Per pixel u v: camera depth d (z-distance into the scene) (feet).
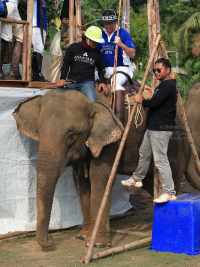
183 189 29.91
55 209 19.39
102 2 64.44
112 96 17.35
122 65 18.42
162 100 15.12
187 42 84.53
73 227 19.99
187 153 19.06
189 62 79.87
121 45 17.33
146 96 18.33
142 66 80.33
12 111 17.95
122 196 22.98
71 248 16.29
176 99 15.69
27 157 18.40
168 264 13.69
